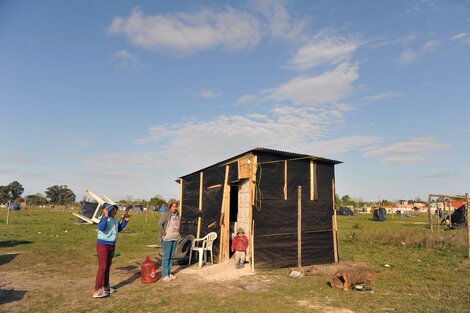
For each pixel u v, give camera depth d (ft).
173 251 30.17
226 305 22.57
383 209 138.92
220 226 38.47
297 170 38.01
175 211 30.60
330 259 38.65
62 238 60.29
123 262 38.81
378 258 41.81
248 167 35.58
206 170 43.86
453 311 21.12
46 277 30.81
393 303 23.13
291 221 36.55
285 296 24.85
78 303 22.88
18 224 89.40
